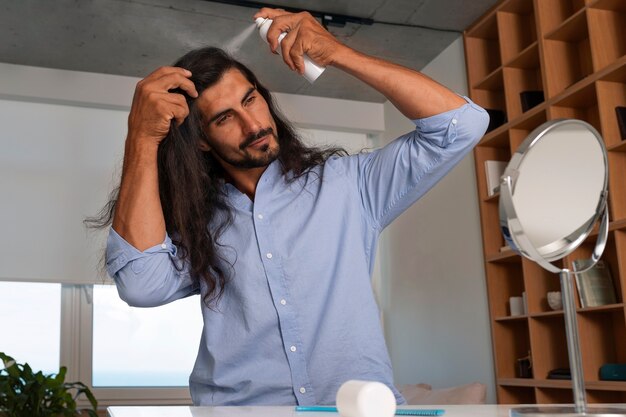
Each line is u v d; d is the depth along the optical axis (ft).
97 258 15.80
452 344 15.28
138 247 4.26
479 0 13.64
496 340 13.66
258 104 4.61
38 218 15.66
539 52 12.38
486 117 4.37
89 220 5.82
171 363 16.81
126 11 13.51
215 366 4.33
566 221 2.69
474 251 14.57
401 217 17.49
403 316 17.26
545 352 12.46
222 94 4.56
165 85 4.32
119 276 4.33
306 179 4.63
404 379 17.13
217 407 3.39
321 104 17.79
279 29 4.42
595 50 11.12
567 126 2.69
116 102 16.06
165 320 16.93
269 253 4.37
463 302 14.90
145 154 4.32
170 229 4.72
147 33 14.35
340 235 4.53
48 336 16.11
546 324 12.59
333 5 13.62
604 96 11.00
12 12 13.39
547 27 12.37
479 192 14.11
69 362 16.07
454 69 15.35
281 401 4.18
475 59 14.66
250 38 14.66
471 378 14.60
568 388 11.68
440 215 15.84
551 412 2.43
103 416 16.10
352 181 4.68
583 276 11.41
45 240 15.62
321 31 4.41
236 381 4.25
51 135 16.05
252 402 4.24
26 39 14.48
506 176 2.63
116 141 16.43
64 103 15.99
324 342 4.23
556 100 11.87
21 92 15.49
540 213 2.66
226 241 4.50
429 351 16.11
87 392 13.70
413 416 2.77
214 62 4.65
